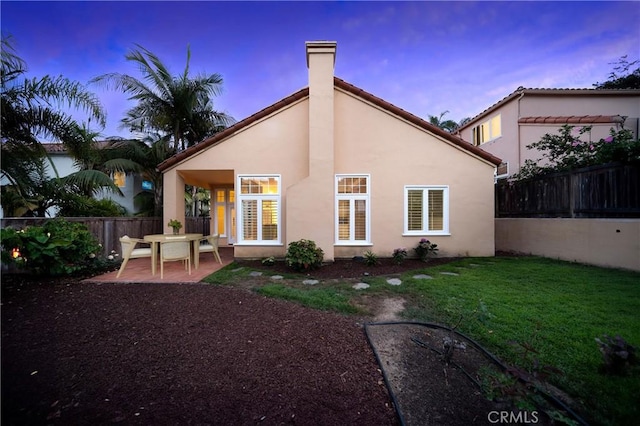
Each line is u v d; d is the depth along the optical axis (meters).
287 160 8.87
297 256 7.05
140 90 11.44
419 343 3.40
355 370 2.84
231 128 8.79
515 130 13.50
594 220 7.05
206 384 2.54
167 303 4.63
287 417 2.17
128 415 2.14
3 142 6.94
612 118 12.41
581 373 2.63
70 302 4.66
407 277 6.32
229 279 6.27
